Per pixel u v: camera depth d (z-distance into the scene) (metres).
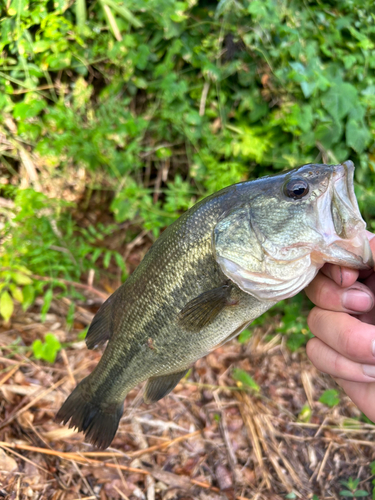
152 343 0.22
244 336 0.42
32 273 0.40
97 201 0.50
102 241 0.48
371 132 0.43
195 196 0.46
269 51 0.40
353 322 0.19
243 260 0.20
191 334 0.21
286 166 0.42
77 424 0.26
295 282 0.20
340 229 0.19
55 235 0.41
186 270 0.21
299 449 0.35
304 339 0.41
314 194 0.19
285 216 0.20
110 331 0.24
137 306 0.22
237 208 0.20
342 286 0.19
